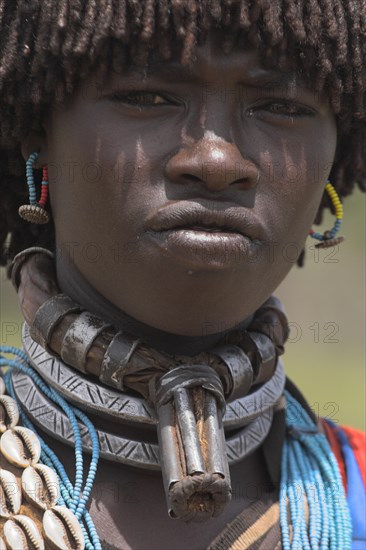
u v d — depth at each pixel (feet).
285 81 13.89
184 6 13.16
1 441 14.44
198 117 13.58
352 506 15.64
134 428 14.75
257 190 13.85
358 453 16.75
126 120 13.76
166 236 13.56
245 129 13.85
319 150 14.53
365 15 14.21
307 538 14.88
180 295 13.82
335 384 49.01
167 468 13.42
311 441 16.34
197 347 15.08
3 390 15.37
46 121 14.71
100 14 13.33
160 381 14.10
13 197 16.33
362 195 59.52
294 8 13.56
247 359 14.98
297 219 14.49
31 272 15.44
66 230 14.78
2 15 14.06
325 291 63.62
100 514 14.53
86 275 14.75
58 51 13.61
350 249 62.69
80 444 14.57
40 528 13.80
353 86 14.44
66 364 14.82
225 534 14.65
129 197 13.73
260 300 14.66
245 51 13.55
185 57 13.25
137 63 13.43
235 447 15.02
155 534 14.49
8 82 14.19
